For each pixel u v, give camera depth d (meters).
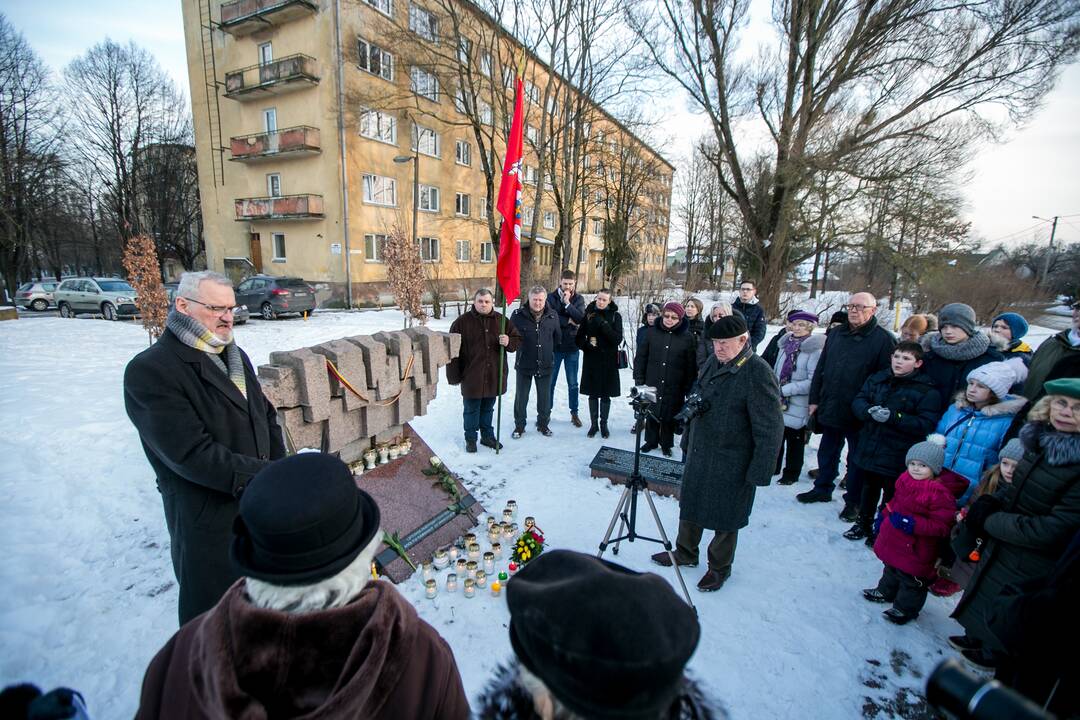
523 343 4.96
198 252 30.34
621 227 24.33
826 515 3.64
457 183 23.00
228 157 20.89
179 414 1.68
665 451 4.70
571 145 16.66
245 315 12.78
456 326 4.44
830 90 12.79
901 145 12.57
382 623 0.77
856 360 3.52
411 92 17.53
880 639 2.39
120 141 26.17
